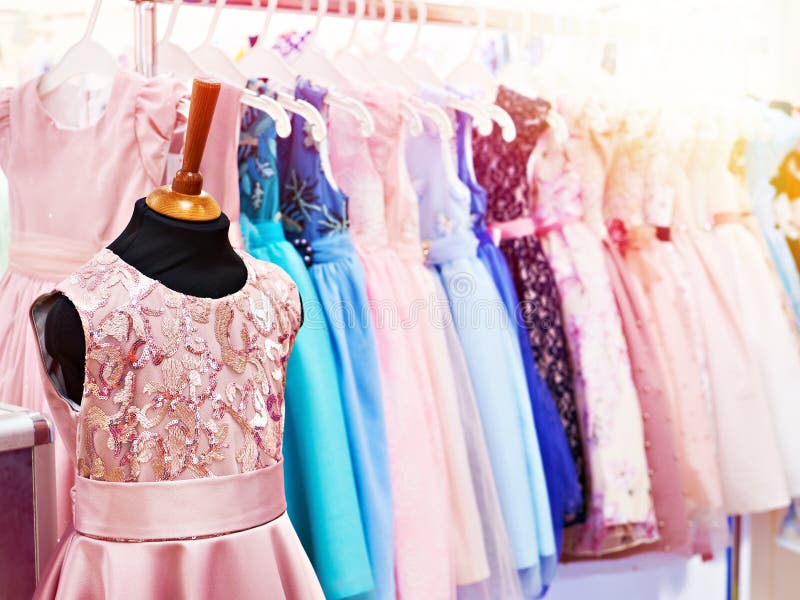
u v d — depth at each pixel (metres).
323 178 1.34
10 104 1.24
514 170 1.60
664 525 1.66
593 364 1.62
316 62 1.46
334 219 1.36
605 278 1.66
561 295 1.65
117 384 0.88
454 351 1.50
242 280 0.99
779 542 1.93
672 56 1.91
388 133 1.44
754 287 1.81
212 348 0.93
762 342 1.81
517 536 1.47
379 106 1.43
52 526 0.95
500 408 1.50
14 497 0.92
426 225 1.56
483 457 1.47
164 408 0.90
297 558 0.96
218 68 1.38
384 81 1.55
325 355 1.28
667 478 1.66
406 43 1.96
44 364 0.90
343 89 1.44
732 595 2.15
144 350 0.89
